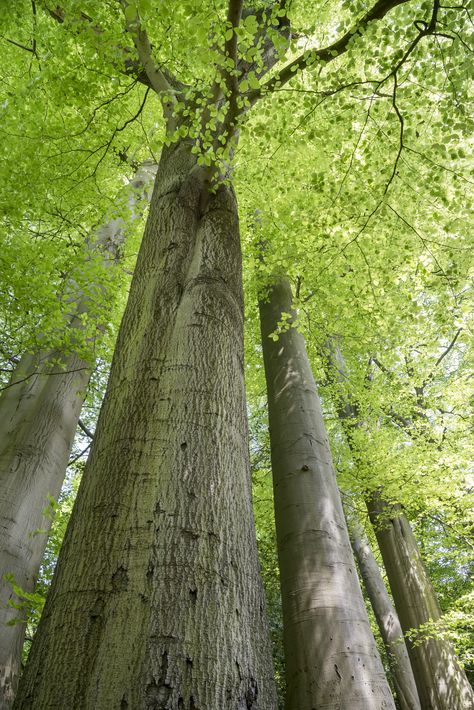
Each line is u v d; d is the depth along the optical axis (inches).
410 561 319.0
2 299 182.7
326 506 164.6
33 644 64.9
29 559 159.9
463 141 223.1
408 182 199.0
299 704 122.0
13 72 266.1
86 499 77.9
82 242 257.1
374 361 487.5
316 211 209.8
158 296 113.0
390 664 361.7
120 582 64.5
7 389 197.3
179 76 223.1
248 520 80.1
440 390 390.9
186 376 93.5
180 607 61.7
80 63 216.7
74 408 205.2
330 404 469.7
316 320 297.6
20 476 170.4
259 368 402.6
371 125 208.5
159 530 69.6
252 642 64.5
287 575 149.8
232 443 87.7
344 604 137.6
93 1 189.6
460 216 223.5
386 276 222.1
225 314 112.0
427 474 306.3
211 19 143.1
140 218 259.8
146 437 83.1
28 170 223.8
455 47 150.6
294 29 242.8
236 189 251.4
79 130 245.9
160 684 54.5
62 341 192.7
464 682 271.0
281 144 188.7
